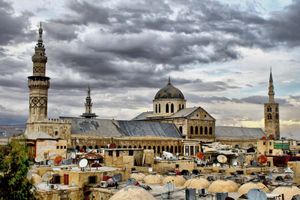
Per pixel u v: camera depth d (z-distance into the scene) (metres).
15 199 45.06
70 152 149.62
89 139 192.38
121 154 127.50
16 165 45.78
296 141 184.62
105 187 78.38
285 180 96.12
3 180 45.03
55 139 149.25
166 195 72.44
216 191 72.38
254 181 87.62
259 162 140.00
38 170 91.94
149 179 89.06
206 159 154.62
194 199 65.69
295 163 86.69
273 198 60.12
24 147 47.38
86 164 89.88
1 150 46.25
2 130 182.00
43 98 190.25
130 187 53.47
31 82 189.25
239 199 61.34
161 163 130.88
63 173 83.50
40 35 196.88
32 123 185.12
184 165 129.75
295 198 60.88
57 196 73.94
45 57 194.12
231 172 118.88
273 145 173.88
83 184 80.06
